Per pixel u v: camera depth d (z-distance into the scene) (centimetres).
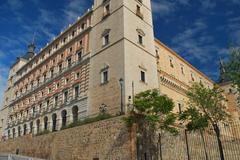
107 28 4734
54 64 6200
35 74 7044
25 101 7125
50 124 5506
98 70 4584
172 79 5450
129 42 4356
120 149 2775
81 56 5228
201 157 3238
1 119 8275
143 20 4994
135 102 2958
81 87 4881
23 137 4947
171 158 3011
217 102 3547
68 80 5419
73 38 5675
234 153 3180
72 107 4934
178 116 3444
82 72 4997
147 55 4719
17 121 7138
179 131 3136
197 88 3638
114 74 4181
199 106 3497
